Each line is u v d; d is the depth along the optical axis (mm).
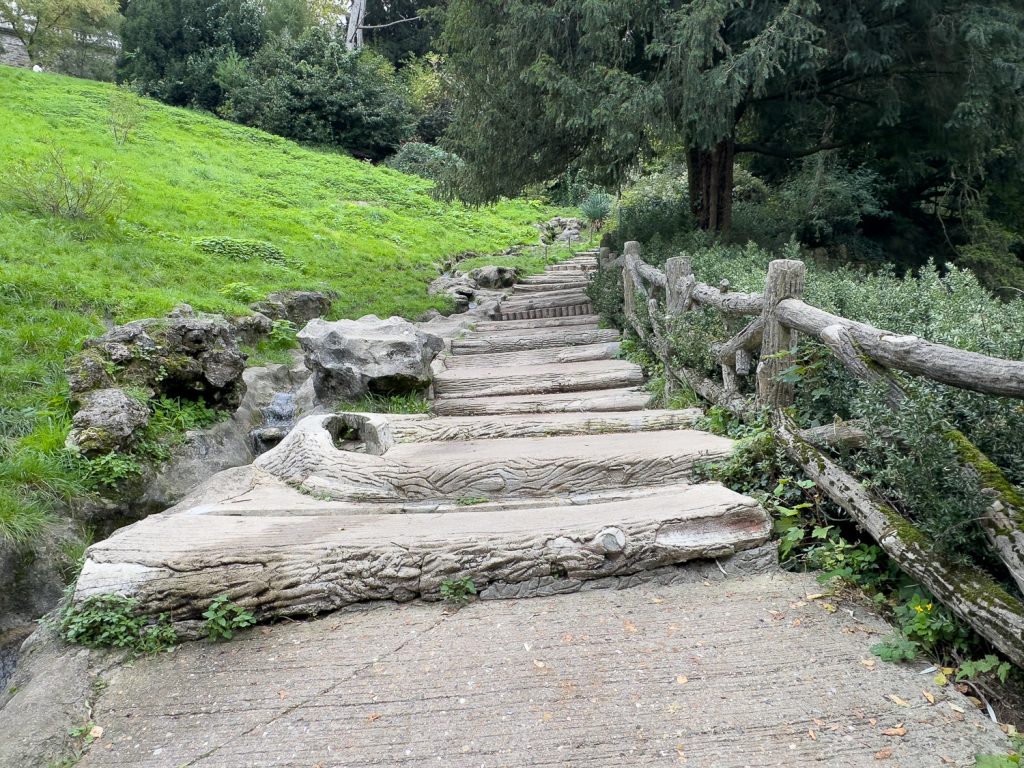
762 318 4109
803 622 2805
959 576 2500
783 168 14305
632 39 8430
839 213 12195
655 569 3229
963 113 8141
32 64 26672
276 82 22828
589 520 3404
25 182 8828
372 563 3137
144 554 3105
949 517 2469
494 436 5156
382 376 6086
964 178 10992
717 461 4090
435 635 2867
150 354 5703
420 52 34625
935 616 2619
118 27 26453
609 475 4152
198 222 11070
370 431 5094
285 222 12812
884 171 12977
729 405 4688
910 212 13883
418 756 2209
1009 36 7625
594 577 3193
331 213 14695
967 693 2369
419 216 17578
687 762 2117
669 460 4145
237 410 6449
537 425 5176
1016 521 2348
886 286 4684
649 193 17516
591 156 10422
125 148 14578
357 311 9734
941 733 2162
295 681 2613
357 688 2549
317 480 4285
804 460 3482
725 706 2346
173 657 2807
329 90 23234
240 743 2309
